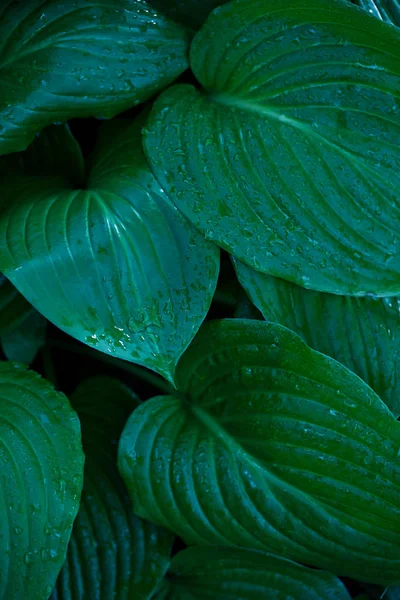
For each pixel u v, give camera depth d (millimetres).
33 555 1009
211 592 1091
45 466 1019
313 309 1069
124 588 1069
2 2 1060
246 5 1062
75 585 1071
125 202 1045
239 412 1062
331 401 1044
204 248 1044
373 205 1047
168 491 1053
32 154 1125
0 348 1176
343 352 1070
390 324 1075
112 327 1020
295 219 1043
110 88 1059
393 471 1042
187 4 1105
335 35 1061
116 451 1100
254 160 1050
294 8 1064
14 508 1012
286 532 1053
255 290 1056
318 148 1052
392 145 1052
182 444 1058
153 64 1066
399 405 1076
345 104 1057
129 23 1062
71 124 1188
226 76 1071
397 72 1056
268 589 1089
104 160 1091
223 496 1051
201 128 1057
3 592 1005
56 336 1181
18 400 1034
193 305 1033
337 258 1043
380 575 1061
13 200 1075
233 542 1062
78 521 1081
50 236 1027
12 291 1115
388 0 1114
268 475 1051
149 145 1050
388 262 1044
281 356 1050
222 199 1041
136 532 1082
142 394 1199
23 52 1054
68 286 1020
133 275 1029
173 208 1048
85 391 1124
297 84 1061
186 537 1066
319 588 1090
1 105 1055
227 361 1064
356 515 1047
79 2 1060
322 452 1046
